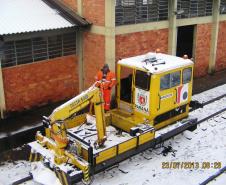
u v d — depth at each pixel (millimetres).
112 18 12469
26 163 9914
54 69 13406
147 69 9703
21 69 12469
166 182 9180
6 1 13375
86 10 13219
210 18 16891
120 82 10688
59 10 13633
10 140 10711
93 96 8930
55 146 8812
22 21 12266
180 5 15172
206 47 17281
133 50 13797
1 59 11898
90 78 13984
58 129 8672
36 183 8953
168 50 15273
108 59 12906
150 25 14133
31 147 9266
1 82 11914
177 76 10398
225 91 15781
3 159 10109
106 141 9781
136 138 9430
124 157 9328
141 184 9086
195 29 16422
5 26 11688
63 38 13367
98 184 9016
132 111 10555
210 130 12086
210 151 10727
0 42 11695
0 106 12109
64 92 13945
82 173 8422
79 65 14078
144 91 9984
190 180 9266
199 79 17188
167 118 10727
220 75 17953
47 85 13336
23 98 12758
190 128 11398
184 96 10961
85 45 13742
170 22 14836
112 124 10828
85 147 8570
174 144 11102
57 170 8484
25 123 11719
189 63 10648
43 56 13000
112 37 12648
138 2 13438
